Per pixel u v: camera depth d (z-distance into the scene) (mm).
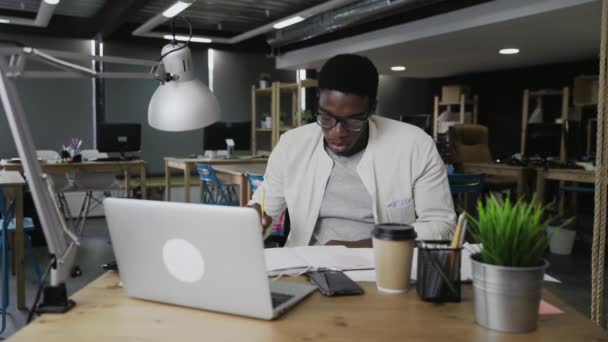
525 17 4969
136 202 980
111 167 5430
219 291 955
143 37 7758
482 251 923
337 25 6570
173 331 896
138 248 1007
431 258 1035
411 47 6867
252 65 8875
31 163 917
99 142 5848
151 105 1783
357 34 7289
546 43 6512
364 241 1563
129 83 7746
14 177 3254
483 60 8203
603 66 1421
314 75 9539
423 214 1685
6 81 878
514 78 9578
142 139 7934
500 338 861
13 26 6949
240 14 7195
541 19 5055
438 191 1696
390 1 5531
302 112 6348
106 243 4988
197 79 1795
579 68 8453
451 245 1077
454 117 9930
